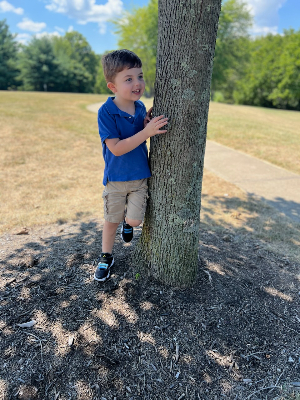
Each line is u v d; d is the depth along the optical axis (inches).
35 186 209.5
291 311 95.6
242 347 82.2
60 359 76.6
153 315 89.0
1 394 69.0
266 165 269.7
